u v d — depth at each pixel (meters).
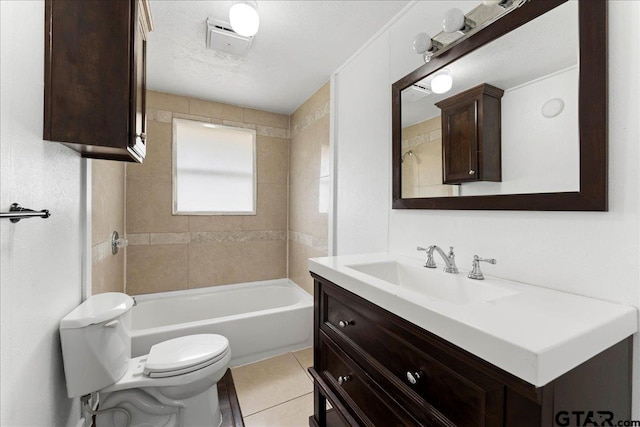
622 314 0.69
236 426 1.46
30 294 0.89
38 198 0.93
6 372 0.77
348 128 2.06
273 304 2.98
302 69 2.18
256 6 1.44
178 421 1.34
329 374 1.25
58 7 0.99
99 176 1.70
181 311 2.60
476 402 0.62
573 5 0.85
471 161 1.16
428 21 1.40
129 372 1.30
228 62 2.08
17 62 0.80
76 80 1.01
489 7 1.07
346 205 2.08
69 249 1.22
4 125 0.74
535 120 0.95
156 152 2.62
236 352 2.04
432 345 0.73
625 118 0.77
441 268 1.22
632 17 0.75
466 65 1.19
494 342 0.56
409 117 1.48
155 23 1.66
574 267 0.87
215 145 2.90
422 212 1.43
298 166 2.97
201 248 2.82
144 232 2.58
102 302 1.29
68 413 1.21
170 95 2.66
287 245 3.23
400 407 0.83
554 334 0.57
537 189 0.94
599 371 0.63
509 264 1.05
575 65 0.85
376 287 0.92
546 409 0.51
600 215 0.81
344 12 1.55
